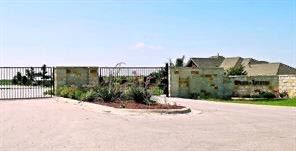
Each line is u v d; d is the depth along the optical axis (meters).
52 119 15.57
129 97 22.34
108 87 23.81
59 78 30.20
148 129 12.97
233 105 24.08
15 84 37.28
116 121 15.06
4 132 12.22
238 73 53.44
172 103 22.94
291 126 13.92
